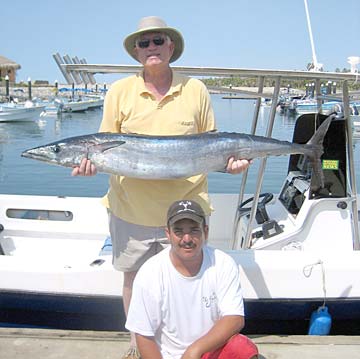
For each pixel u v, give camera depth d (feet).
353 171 12.53
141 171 9.80
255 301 11.21
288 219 13.88
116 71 11.99
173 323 8.29
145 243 9.98
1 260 11.86
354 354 9.96
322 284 11.21
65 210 17.40
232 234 16.08
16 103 124.98
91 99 172.24
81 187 36.24
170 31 9.52
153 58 9.44
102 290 11.41
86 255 16.17
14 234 17.42
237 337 8.23
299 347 10.23
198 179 10.32
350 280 11.23
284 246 12.68
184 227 7.82
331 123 12.34
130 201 9.98
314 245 12.69
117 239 10.22
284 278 11.18
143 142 9.77
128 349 9.99
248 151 10.37
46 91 218.59
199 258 8.18
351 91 13.03
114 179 10.34
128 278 10.31
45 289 11.50
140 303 8.18
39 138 74.74
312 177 12.57
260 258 11.35
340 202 12.59
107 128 10.29
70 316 11.84
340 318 11.66
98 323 11.85
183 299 8.20
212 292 8.26
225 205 17.30
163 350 8.52
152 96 9.83
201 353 7.80
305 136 14.64
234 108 125.80
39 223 17.37
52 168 44.68
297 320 11.66
